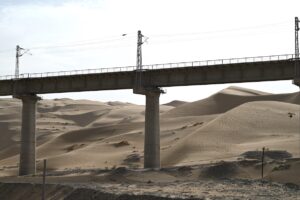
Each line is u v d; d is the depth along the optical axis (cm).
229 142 10931
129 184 6494
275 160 8156
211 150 10388
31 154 9800
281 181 6544
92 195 5481
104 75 9181
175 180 7181
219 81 8288
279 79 7919
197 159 9700
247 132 11588
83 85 9412
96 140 16150
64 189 5981
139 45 8869
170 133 14612
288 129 11794
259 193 5338
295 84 7706
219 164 7962
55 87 9669
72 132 17062
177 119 17062
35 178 8294
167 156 10638
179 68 8525
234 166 7819
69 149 15412
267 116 12681
